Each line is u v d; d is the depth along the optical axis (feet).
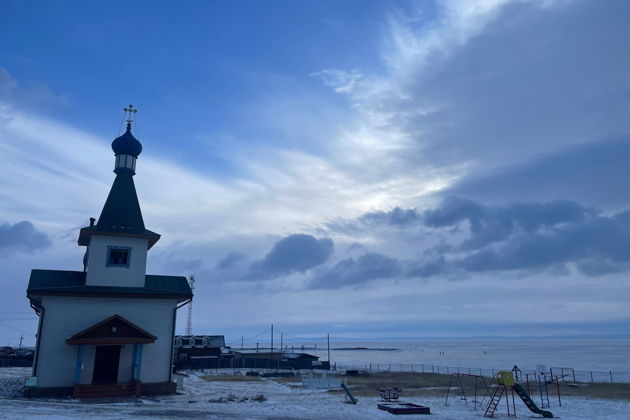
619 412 95.14
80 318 100.89
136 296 105.60
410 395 124.77
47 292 98.17
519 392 89.25
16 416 61.36
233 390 131.13
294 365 284.00
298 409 90.53
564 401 112.16
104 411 72.84
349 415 84.48
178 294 109.91
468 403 107.55
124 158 121.29
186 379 175.73
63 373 97.30
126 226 112.78
